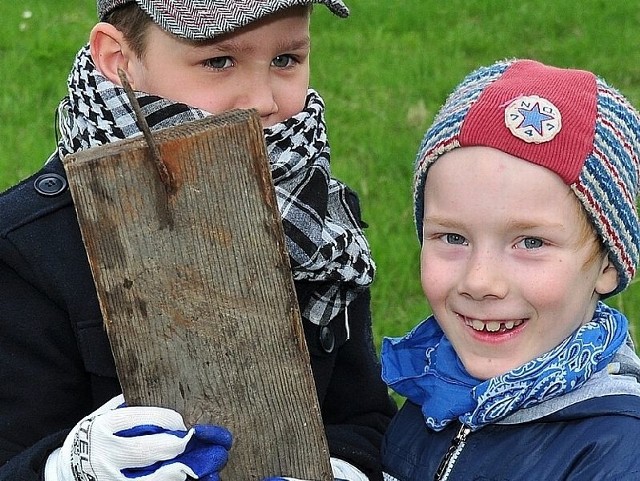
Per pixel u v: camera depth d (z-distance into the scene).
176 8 2.62
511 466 2.41
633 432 2.30
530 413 2.41
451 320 2.45
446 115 2.41
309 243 2.73
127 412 2.02
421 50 9.09
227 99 2.71
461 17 10.20
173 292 1.97
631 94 8.02
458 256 2.40
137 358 1.99
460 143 2.32
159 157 1.90
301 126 2.78
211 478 2.04
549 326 2.36
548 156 2.27
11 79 8.09
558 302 2.33
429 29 9.77
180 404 2.03
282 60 2.80
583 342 2.38
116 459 2.04
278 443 2.07
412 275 5.30
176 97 2.72
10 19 9.66
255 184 1.95
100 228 1.92
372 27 9.77
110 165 1.90
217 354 2.01
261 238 1.97
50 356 2.64
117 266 1.94
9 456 2.59
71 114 2.75
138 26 2.74
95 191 1.91
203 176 1.93
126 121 2.65
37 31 9.32
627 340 2.64
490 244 2.32
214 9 2.61
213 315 1.99
